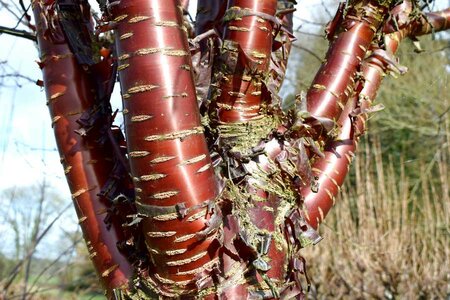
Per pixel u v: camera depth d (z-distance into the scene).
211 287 0.82
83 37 0.97
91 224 0.92
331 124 0.95
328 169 1.01
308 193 0.98
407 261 4.32
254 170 0.89
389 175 4.89
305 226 0.92
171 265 0.81
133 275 0.88
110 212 0.91
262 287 0.83
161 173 0.79
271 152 0.91
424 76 5.66
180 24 0.82
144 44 0.80
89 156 0.93
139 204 0.81
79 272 3.65
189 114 0.81
